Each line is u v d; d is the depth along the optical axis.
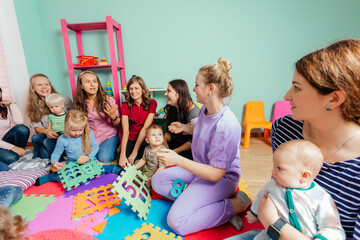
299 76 0.54
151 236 0.93
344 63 0.47
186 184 1.17
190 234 0.95
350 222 0.56
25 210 1.13
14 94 2.09
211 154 0.92
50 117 1.76
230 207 0.97
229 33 2.34
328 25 2.28
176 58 2.42
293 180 0.58
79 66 2.11
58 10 2.29
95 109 1.82
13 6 1.98
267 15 2.28
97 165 1.53
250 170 1.65
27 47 2.15
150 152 1.45
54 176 1.42
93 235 0.95
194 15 2.30
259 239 0.66
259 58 2.40
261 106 2.46
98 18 2.31
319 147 0.61
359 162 0.52
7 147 1.67
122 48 2.37
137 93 1.71
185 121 1.50
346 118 0.52
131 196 1.13
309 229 0.56
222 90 0.88
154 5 2.28
